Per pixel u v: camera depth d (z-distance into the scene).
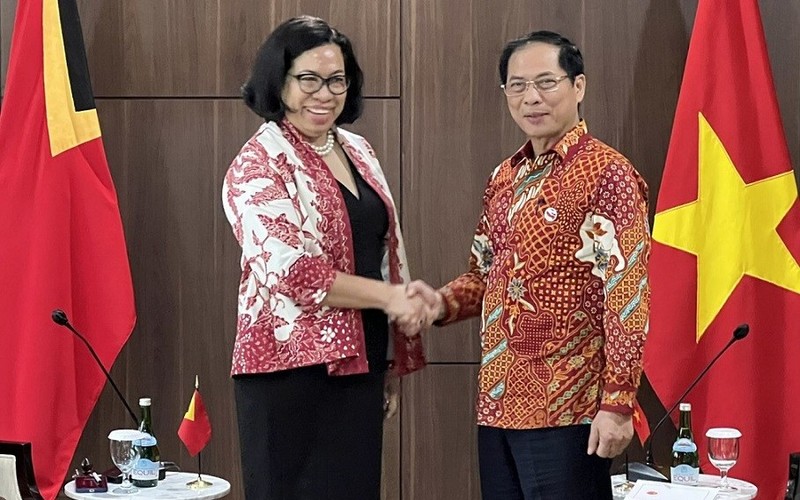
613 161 2.72
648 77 4.38
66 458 4.08
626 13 4.37
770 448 4.04
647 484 3.18
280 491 2.75
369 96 4.38
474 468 4.41
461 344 4.40
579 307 2.75
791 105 4.36
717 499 3.35
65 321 3.70
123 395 4.43
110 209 4.13
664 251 4.05
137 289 4.42
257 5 4.37
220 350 4.43
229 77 4.38
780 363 4.03
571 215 2.74
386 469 4.43
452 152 4.38
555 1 4.37
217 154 4.40
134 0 4.38
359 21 4.36
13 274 4.05
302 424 2.74
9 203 4.05
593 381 2.76
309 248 2.72
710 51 4.08
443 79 4.37
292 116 2.79
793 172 4.11
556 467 2.76
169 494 3.46
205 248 4.41
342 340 2.69
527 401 2.78
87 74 4.16
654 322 4.05
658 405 4.38
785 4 4.36
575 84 2.86
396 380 3.09
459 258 4.39
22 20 4.11
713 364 4.04
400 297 2.71
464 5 4.36
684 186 4.05
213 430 4.42
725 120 4.05
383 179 2.99
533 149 2.90
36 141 4.07
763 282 4.04
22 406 4.04
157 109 4.39
